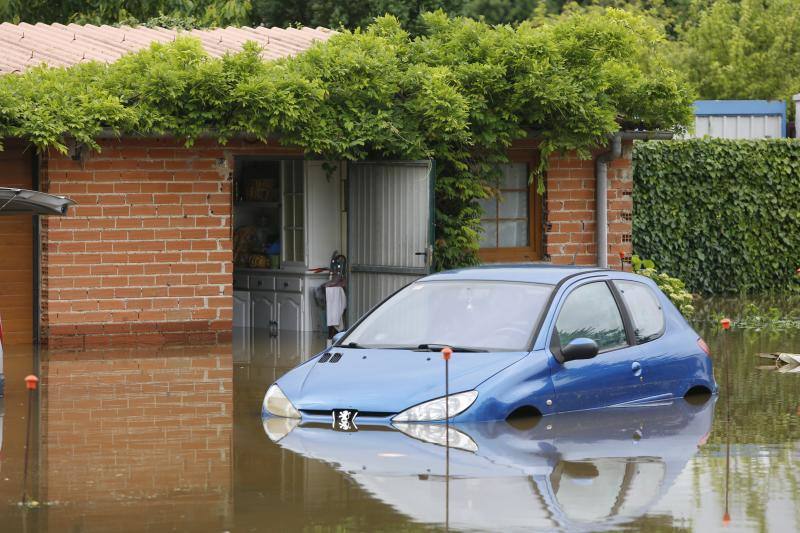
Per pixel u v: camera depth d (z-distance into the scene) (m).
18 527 8.91
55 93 19.62
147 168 20.78
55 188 20.27
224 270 21.31
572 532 8.62
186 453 11.48
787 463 10.90
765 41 45.50
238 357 19.33
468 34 22.50
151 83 20.00
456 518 8.99
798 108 35.25
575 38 23.22
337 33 23.08
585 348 12.79
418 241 21.33
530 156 23.64
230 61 20.44
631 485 9.99
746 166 30.31
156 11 39.09
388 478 10.20
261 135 20.31
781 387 15.79
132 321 20.80
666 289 24.20
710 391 14.71
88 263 20.52
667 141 29.64
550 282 13.52
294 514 9.15
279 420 12.71
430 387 12.30
